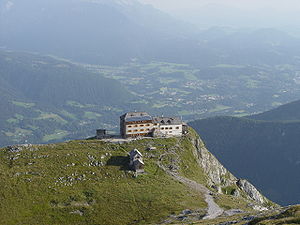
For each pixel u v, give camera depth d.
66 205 132.12
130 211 132.00
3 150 163.00
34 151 165.62
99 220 126.19
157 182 156.62
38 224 120.31
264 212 111.94
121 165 165.38
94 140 195.50
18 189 134.25
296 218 83.12
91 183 147.25
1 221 117.56
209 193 156.62
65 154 164.62
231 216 117.19
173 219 122.69
